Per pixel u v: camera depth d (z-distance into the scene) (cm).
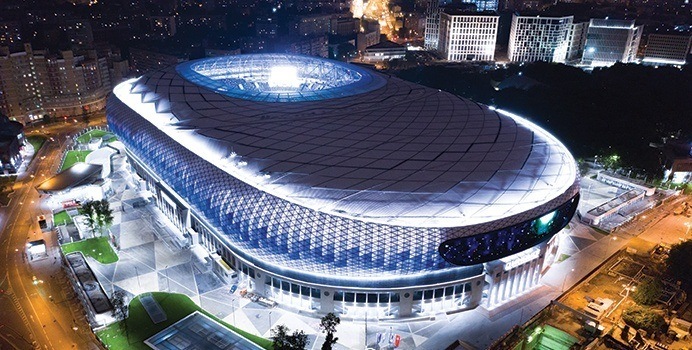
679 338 12775
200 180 14425
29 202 19688
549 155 15050
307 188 12838
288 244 12362
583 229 17975
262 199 12750
